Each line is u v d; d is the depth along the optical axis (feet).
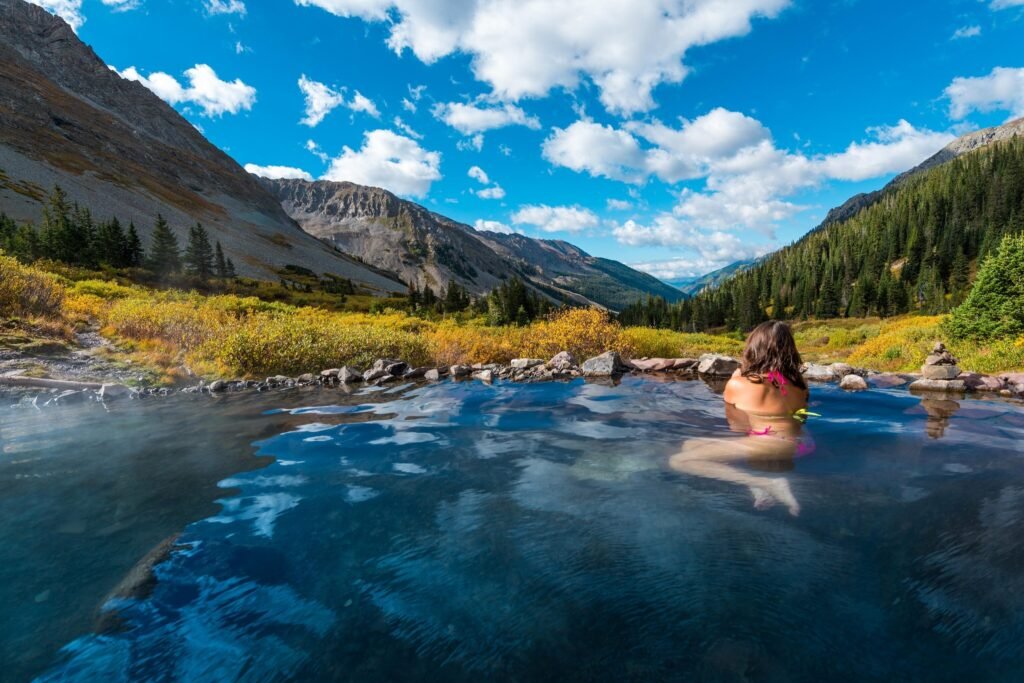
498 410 16.51
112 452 11.82
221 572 5.96
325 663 4.36
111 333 33.96
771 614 4.87
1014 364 27.37
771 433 12.37
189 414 16.98
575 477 9.26
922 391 18.98
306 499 8.45
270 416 16.28
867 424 13.07
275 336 31.37
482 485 8.96
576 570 5.85
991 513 7.05
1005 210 319.47
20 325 30.09
